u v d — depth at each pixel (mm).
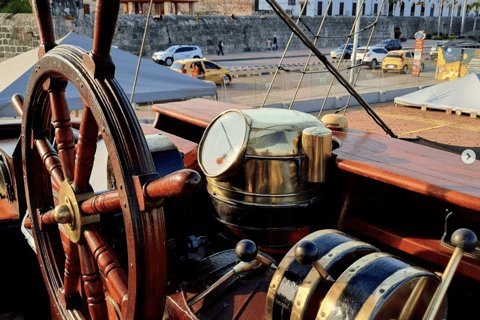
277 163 1399
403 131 10320
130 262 1115
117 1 1008
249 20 33531
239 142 1426
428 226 1514
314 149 1373
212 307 1347
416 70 20312
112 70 1132
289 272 1105
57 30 20422
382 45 31547
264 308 1326
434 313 927
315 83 16938
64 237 1631
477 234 1422
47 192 1687
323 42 38531
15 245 2365
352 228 1596
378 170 1411
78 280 1544
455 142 9297
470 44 19719
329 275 1046
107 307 1534
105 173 2021
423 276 993
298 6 43406
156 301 1161
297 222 1463
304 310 1044
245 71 21156
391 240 1468
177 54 24312
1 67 7695
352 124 11055
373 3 53125
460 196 1211
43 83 1428
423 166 1464
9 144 2539
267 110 1603
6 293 2428
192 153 1909
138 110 11539
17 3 22828
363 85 16891
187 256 1567
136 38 27266
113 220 1574
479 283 1400
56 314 1701
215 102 2625
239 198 1460
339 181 1599
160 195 1004
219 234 2025
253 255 1125
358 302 959
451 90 13156
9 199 2395
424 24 50531
